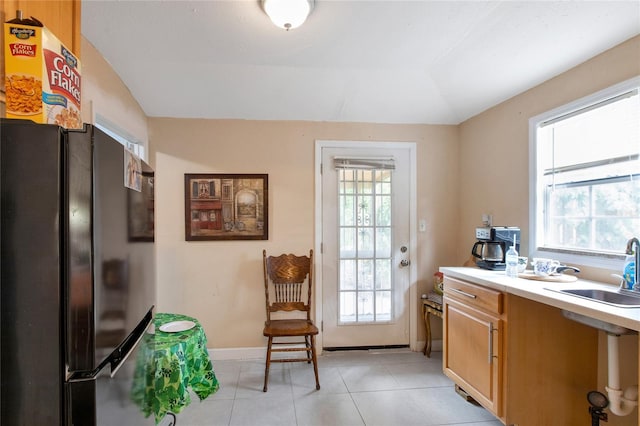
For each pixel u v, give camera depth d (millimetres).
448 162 2971
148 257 1207
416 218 2934
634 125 1580
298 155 2809
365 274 2898
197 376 1596
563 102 1939
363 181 2896
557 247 1984
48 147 695
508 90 2248
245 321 2727
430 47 1933
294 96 2514
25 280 691
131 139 2396
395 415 1937
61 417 709
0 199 681
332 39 1848
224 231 2709
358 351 2861
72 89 946
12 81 779
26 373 693
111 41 1826
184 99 2473
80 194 723
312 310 2820
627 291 1457
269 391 2199
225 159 2729
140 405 1080
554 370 1684
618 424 1613
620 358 1587
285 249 2781
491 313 1751
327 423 1860
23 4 862
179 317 1863
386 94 2533
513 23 1633
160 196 2656
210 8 1560
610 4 1406
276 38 1836
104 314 790
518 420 1648
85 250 728
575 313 1419
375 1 1509
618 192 1661
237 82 2334
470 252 2816
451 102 2621
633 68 1561
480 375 1821
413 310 2914
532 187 2145
